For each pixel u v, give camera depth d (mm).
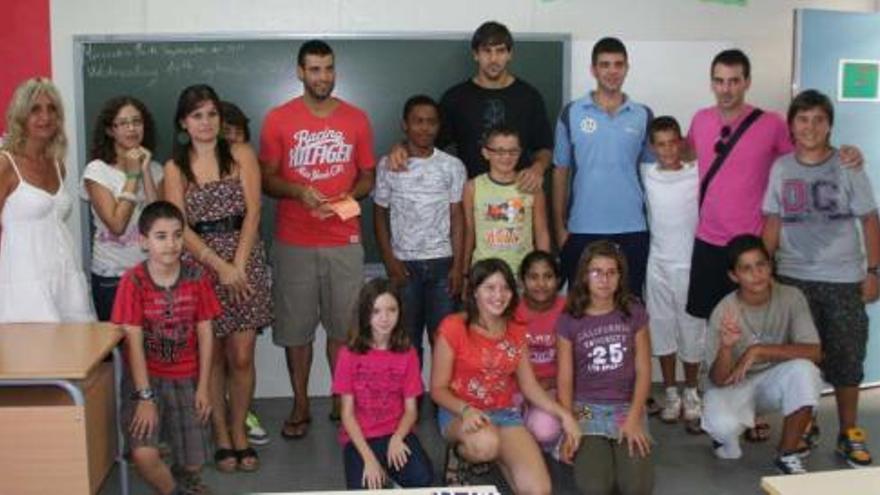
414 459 2932
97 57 4098
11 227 3135
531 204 3697
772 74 4539
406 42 4238
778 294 3494
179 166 3297
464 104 3877
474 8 4293
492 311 3025
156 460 2898
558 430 3209
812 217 3521
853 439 3605
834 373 3596
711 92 4484
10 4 4062
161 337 2959
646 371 3248
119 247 3533
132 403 2908
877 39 4438
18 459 2512
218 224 3334
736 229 3748
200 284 3018
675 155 3791
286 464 3633
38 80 3148
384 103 4262
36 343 2793
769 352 3400
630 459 3082
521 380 3188
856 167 3463
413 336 3895
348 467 2924
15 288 3131
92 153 3475
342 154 3664
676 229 3879
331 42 4203
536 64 4316
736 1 4457
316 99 3615
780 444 3529
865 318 3574
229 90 4180
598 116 3744
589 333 3240
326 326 3848
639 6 4398
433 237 3816
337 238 3715
